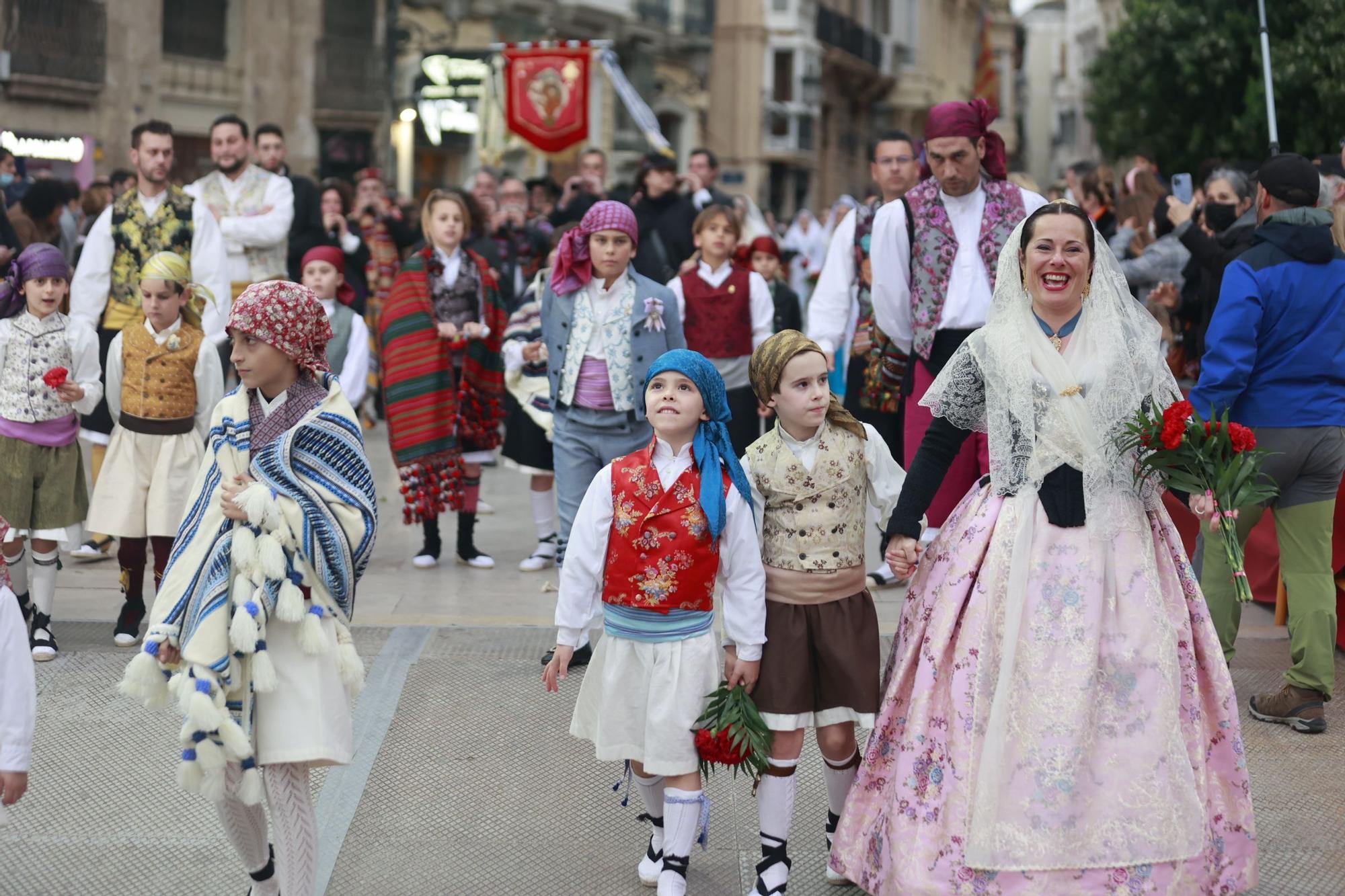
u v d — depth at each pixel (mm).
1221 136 18250
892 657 4035
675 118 34969
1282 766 5094
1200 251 6727
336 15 25312
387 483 10742
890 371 6672
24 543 6125
